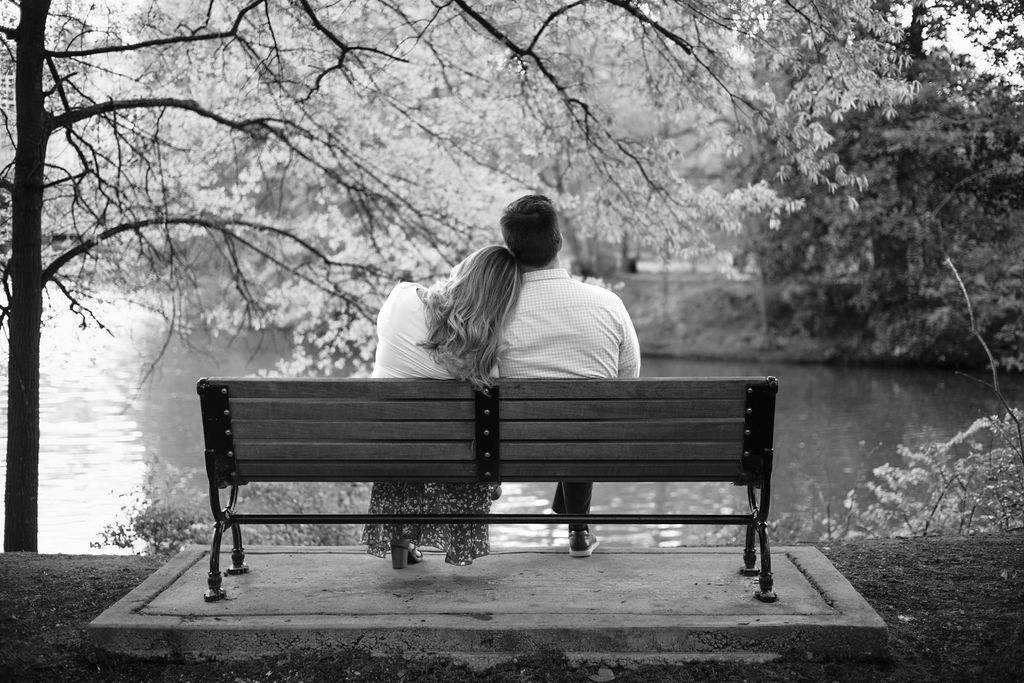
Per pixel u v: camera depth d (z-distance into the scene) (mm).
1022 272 10438
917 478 7086
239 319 9648
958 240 13469
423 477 3289
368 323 9477
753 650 3119
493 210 9008
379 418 3205
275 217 9523
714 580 3598
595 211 8430
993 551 4293
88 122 7574
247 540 7484
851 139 17438
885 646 3109
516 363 3355
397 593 3473
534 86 7387
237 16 6980
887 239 25516
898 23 5965
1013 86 6434
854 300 30219
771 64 6684
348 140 8531
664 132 20969
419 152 8836
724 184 26328
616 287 9688
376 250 9234
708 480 3307
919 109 12164
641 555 3922
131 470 12531
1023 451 4891
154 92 7926
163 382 21781
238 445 3279
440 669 3049
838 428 19766
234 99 8109
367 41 7555
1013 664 3070
